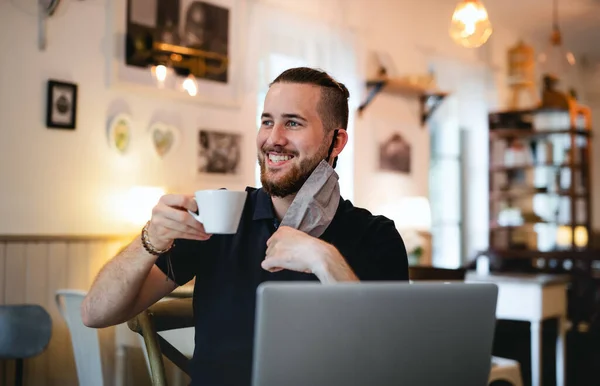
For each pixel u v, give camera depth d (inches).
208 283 59.2
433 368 41.6
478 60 273.3
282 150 59.0
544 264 281.0
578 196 290.4
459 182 287.3
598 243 318.0
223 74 181.6
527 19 286.2
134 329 62.6
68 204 151.6
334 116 60.9
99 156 156.8
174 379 79.6
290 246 49.8
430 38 251.9
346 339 38.1
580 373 184.2
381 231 62.5
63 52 150.8
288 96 59.2
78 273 152.7
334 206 60.3
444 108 262.5
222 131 182.2
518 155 282.0
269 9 194.4
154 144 166.6
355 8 222.1
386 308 39.0
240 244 59.7
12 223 142.9
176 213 50.1
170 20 169.0
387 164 233.6
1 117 141.3
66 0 150.9
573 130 277.6
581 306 214.7
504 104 287.7
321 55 213.6
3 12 141.7
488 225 281.4
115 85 158.2
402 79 225.5
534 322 161.3
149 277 59.3
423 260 238.5
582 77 343.6
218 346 57.2
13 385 142.9
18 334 124.6
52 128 149.0
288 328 36.4
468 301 42.4
